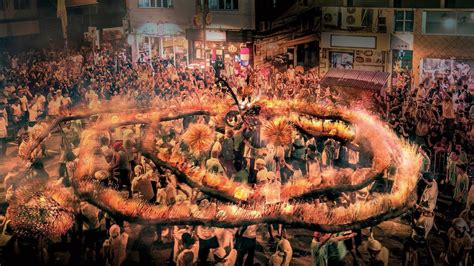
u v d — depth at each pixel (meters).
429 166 19.25
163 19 38.62
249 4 34.78
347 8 32.41
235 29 35.66
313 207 15.15
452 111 24.70
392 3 31.52
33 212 16.59
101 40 40.62
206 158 20.86
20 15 39.22
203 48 37.41
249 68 32.47
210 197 16.75
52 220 16.52
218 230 15.29
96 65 35.56
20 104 27.91
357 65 32.97
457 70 30.36
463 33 30.11
